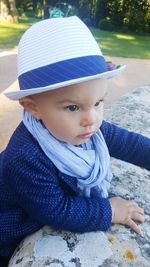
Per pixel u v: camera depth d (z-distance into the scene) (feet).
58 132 3.26
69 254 3.28
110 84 18.65
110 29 39.58
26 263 3.27
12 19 38.50
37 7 47.98
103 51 27.43
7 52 23.93
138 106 6.43
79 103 3.10
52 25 3.17
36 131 3.38
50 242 3.42
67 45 3.10
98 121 3.29
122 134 4.17
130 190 4.19
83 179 3.51
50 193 3.33
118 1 39.81
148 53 28.14
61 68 3.05
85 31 3.25
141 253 3.35
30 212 3.50
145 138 4.25
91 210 3.41
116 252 3.33
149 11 39.60
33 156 3.31
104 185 3.82
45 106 3.16
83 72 3.05
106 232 3.52
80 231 3.47
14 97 3.15
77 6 43.52
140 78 20.48
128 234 3.52
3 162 3.51
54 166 3.42
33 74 3.12
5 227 3.77
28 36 3.24
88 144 3.63
